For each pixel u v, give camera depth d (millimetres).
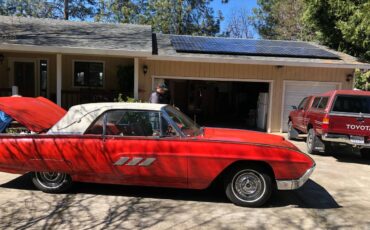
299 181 5305
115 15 30266
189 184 5457
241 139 5543
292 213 5254
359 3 16406
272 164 5262
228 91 20469
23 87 15289
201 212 5172
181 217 4957
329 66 13836
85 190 6055
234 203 5496
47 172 5734
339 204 5750
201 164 5336
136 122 5594
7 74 15133
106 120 5613
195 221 4824
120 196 5805
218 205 5496
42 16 29641
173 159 5355
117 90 14930
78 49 11820
